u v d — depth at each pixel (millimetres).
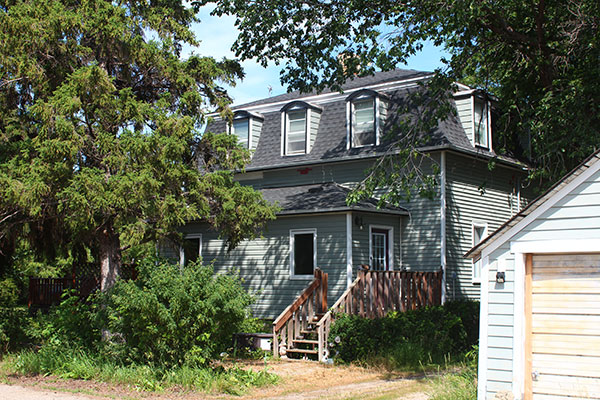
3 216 14250
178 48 15906
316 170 22734
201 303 11703
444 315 17172
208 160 15703
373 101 21469
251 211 15375
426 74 20922
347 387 12000
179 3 15633
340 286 18969
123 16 13938
